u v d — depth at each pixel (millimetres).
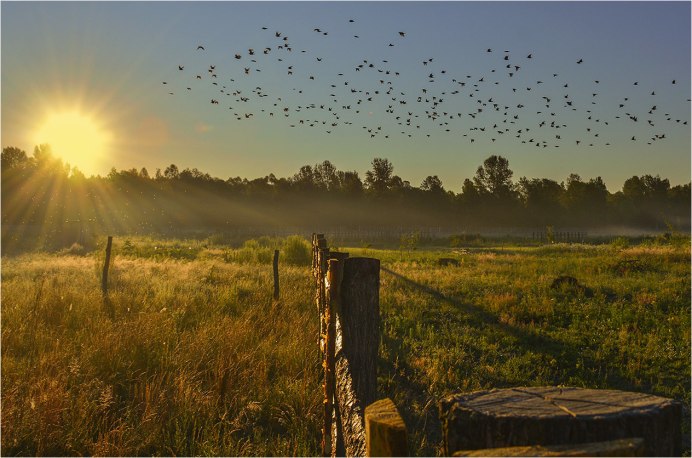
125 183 108688
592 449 1075
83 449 5387
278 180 143750
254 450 5520
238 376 7102
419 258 30531
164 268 20031
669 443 1354
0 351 7805
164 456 5340
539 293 15500
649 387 8266
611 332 11078
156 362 7523
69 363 6992
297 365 7574
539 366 8984
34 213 67125
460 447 1420
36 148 86375
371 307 3773
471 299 14609
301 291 13688
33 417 5688
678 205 133000
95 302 11172
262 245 36719
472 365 8930
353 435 2783
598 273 21125
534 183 132625
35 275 18016
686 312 12805
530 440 1334
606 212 128875
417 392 7516
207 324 9367
